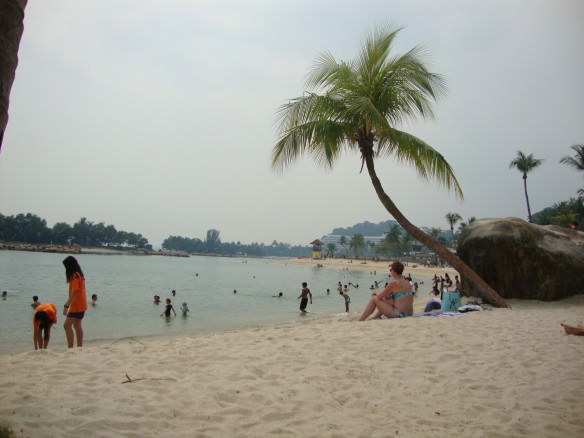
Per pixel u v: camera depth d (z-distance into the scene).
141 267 82.25
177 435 2.76
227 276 61.53
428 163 11.20
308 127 11.33
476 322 7.39
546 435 2.83
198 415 3.12
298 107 11.45
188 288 36.81
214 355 5.04
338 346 5.48
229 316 18.33
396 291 8.33
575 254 10.90
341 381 4.00
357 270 100.88
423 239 11.43
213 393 3.62
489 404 3.42
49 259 95.44
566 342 5.71
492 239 11.41
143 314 18.95
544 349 5.30
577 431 2.88
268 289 37.38
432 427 2.96
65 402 3.26
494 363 4.65
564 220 42.78
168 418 3.05
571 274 10.72
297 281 52.28
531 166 46.31
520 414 3.20
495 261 11.45
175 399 3.46
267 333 6.69
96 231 181.38
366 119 10.81
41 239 154.38
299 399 3.51
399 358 4.86
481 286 10.89
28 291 28.84
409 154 11.45
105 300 25.19
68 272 7.27
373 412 3.26
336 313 19.58
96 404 3.24
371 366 4.52
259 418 3.10
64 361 4.68
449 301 9.87
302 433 2.84
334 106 11.44
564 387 3.81
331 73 11.88
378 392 3.71
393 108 11.97
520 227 11.29
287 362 4.70
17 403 3.18
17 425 2.72
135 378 4.02
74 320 7.16
